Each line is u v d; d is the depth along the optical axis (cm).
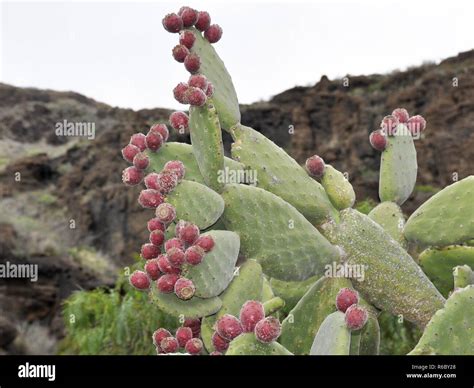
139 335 339
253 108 1352
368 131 1245
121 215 1052
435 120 1131
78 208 1062
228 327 112
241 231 160
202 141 159
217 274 147
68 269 884
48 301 821
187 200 152
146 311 333
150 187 159
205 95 157
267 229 161
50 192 1110
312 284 184
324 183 178
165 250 150
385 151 194
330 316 116
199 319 162
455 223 177
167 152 169
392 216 188
